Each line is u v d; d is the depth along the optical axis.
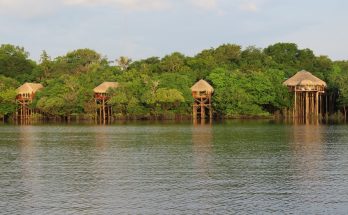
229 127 98.12
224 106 137.38
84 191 33.06
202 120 136.12
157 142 65.38
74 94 139.62
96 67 170.75
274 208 28.59
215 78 142.38
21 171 41.12
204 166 43.19
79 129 96.88
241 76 142.62
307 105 134.25
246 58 177.12
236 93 135.50
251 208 28.62
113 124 117.25
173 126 104.50
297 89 135.00
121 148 58.12
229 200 30.41
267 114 138.00
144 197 31.27
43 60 183.75
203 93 139.38
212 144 61.88
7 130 95.44
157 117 140.88
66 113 142.00
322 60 178.12
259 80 137.38
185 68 160.88
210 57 174.50
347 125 102.81
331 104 142.25
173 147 58.75
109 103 136.25
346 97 128.75
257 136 73.81
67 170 41.50
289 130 87.06
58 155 51.78
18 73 175.75
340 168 41.75
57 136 77.88
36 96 146.62
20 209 28.55
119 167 42.94
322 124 107.50
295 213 27.58
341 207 28.70
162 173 39.72
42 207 29.00
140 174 39.31
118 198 31.06
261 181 36.19
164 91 132.75
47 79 164.12
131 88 138.88
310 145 59.84
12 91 146.25
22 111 149.75
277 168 41.94
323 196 31.31
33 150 56.78
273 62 170.00
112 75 155.75
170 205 29.30
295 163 44.66
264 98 136.25
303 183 35.34
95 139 71.19
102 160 47.50
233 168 42.03
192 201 30.23
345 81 134.88
